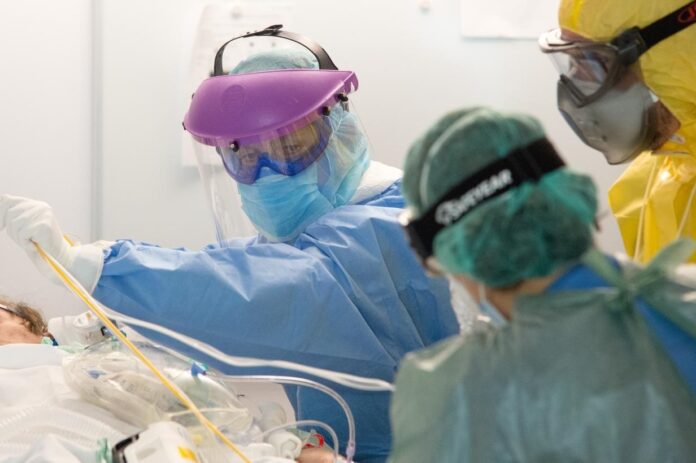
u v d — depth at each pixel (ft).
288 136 5.99
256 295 5.25
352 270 5.84
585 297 2.99
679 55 4.85
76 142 9.07
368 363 5.82
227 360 5.30
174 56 9.05
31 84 8.94
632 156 5.28
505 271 3.05
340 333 5.63
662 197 5.49
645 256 5.72
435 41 9.21
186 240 9.20
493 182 3.00
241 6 9.03
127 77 9.01
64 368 6.02
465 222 3.02
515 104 9.30
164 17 9.00
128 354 6.01
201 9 9.02
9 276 9.02
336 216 6.17
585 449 2.73
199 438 5.32
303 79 6.03
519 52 9.25
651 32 4.85
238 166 6.14
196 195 9.18
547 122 9.30
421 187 3.19
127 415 5.57
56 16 8.95
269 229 6.34
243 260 5.44
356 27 9.16
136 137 9.07
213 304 5.20
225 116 5.95
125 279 5.16
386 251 6.08
